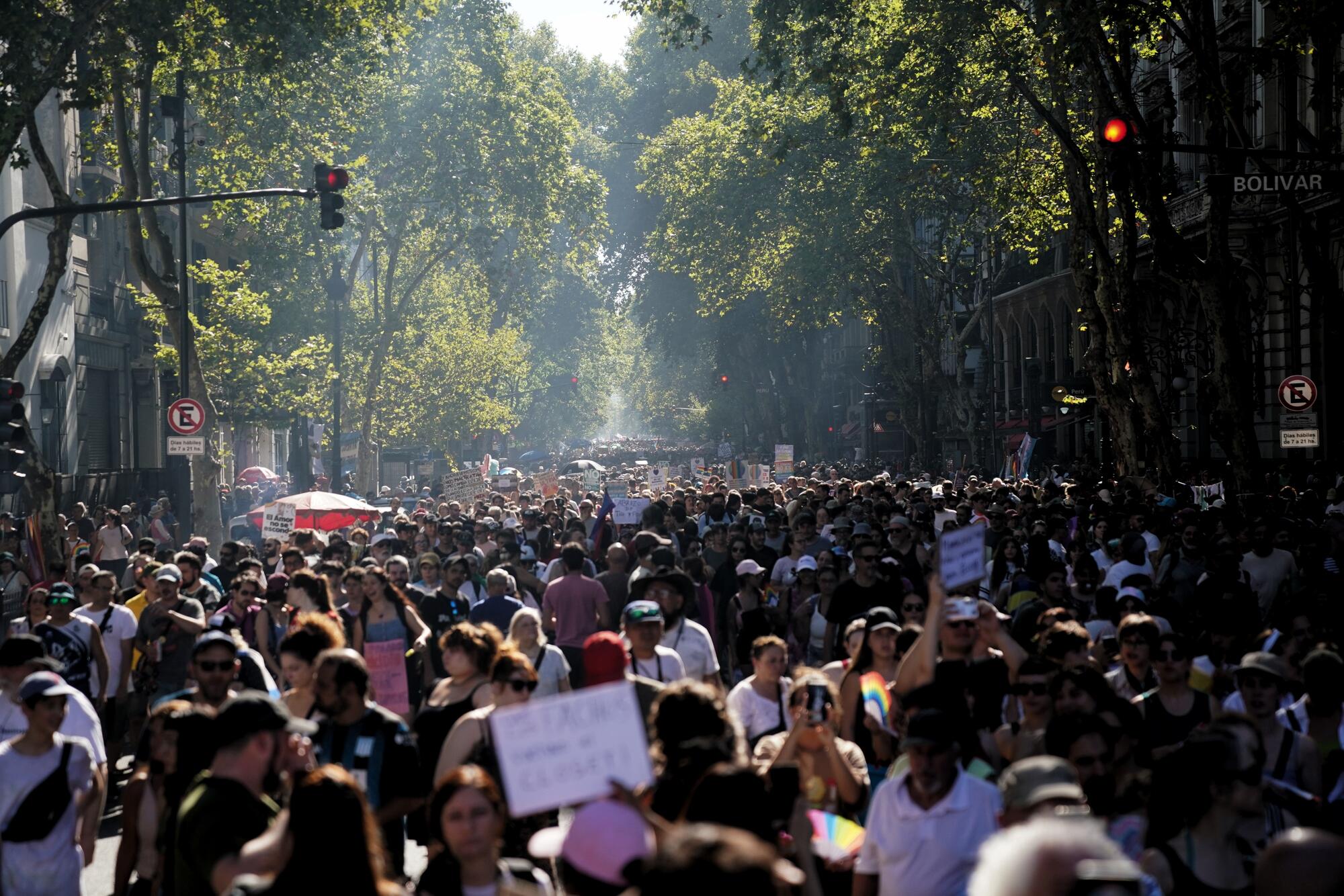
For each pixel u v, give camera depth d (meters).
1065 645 12.30
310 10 37.81
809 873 9.62
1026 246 54.25
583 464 105.75
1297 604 14.77
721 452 125.12
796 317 84.44
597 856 7.13
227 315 51.00
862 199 66.25
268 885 6.49
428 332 86.56
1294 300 47.03
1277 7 32.72
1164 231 34.09
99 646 18.11
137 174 44.06
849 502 34.03
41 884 10.69
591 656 10.77
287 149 57.62
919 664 10.93
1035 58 40.38
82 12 34.03
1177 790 8.32
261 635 18.75
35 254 50.84
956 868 8.57
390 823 10.36
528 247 77.00
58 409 52.97
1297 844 5.67
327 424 78.88
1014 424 83.31
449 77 71.44
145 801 10.68
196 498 45.56
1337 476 44.06
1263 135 49.69
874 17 42.38
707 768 8.04
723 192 75.75
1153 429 37.75
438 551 29.50
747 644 20.30
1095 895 4.43
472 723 10.69
